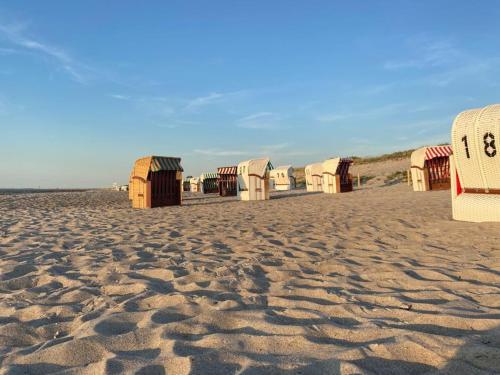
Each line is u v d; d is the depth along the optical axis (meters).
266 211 11.75
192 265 4.48
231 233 7.13
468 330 2.33
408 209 10.16
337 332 2.40
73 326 2.72
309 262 4.55
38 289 3.70
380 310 2.79
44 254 5.38
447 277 3.61
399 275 3.76
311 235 6.61
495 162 6.60
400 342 2.14
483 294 3.04
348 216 9.29
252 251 5.34
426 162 19.22
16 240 6.73
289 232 7.02
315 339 2.30
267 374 1.86
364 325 2.49
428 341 2.13
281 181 34.62
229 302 3.07
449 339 2.15
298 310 2.82
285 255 5.02
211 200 20.16
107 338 2.38
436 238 5.78
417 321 2.52
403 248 5.18
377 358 1.99
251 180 18.84
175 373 1.92
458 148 7.27
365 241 5.84
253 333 2.44
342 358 2.00
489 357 1.92
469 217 7.22
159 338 2.38
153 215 11.41
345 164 23.69
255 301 3.12
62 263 4.80
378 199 14.91
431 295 3.09
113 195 29.75
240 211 12.12
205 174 32.56
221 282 3.74
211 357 2.06
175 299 3.20
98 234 7.36
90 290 3.58
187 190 44.19
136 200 16.09
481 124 6.74
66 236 7.14
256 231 7.27
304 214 10.31
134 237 6.87
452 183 7.66
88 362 2.12
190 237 6.78
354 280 3.71
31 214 12.40
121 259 4.97
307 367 1.92
